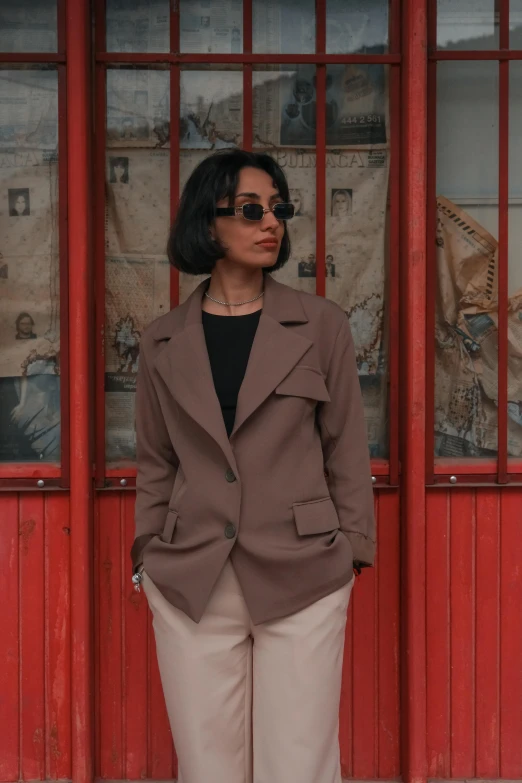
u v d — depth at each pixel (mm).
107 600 2787
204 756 1966
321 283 2793
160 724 2807
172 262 2170
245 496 1931
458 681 2789
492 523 2777
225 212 2014
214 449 1970
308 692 1905
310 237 2811
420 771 2721
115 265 2787
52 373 2789
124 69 2764
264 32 2771
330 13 2766
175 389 1999
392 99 2750
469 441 2812
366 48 2768
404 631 2748
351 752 2807
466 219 2783
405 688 2748
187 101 2779
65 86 2721
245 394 1930
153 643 2797
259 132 2787
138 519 2121
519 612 2791
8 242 2766
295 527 1940
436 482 2764
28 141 2754
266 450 1931
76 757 2713
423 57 2631
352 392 2039
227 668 1991
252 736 2105
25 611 2764
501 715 2797
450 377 2801
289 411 1950
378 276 2809
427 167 2732
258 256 2023
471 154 2779
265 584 1914
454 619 2779
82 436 2666
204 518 1957
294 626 1924
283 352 1959
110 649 2791
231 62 2744
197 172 2070
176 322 2123
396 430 2771
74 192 2641
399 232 2760
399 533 2785
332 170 2791
